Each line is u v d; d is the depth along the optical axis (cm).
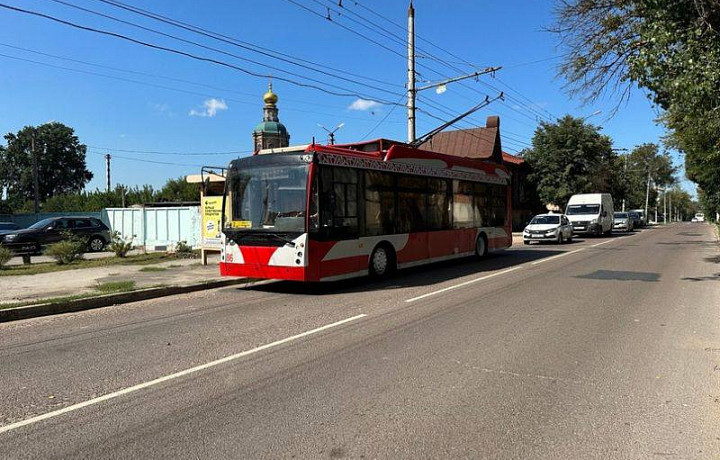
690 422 423
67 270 1463
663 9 782
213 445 384
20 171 7331
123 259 1770
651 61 768
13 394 497
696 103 762
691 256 1906
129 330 778
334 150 1150
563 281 1254
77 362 606
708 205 3519
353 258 1187
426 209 1478
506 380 525
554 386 508
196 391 500
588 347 650
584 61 1144
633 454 369
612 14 1080
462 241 1675
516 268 1555
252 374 551
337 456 366
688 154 2138
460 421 425
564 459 362
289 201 1095
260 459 363
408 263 1382
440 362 587
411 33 2156
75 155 7650
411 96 2172
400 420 427
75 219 2298
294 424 420
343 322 806
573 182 4300
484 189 1855
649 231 4478
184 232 2231
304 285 1245
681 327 760
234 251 1164
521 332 730
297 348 653
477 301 980
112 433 407
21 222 3616
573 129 4341
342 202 1160
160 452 375
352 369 564
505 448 378
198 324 814
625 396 481
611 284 1199
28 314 889
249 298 1071
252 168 1152
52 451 377
